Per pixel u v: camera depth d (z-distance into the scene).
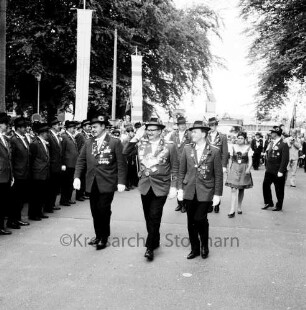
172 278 5.09
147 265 5.56
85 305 4.25
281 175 9.48
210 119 9.13
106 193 6.32
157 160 6.07
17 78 22.72
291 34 21.66
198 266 5.57
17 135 7.71
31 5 21.75
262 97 26.02
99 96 21.64
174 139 9.59
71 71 22.58
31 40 20.75
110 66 24.03
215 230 7.61
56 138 9.01
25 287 4.71
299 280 5.11
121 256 5.93
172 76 28.45
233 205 8.90
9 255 5.85
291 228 7.94
